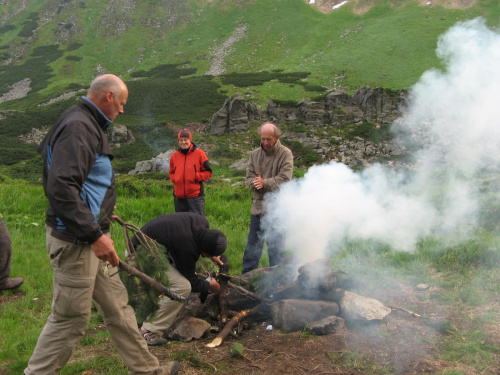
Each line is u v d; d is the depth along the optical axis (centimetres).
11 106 5812
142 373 316
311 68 5934
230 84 5394
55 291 287
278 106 3969
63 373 347
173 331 408
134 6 9738
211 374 339
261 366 346
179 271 402
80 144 265
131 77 7150
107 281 303
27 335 413
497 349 343
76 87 6631
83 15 9556
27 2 10569
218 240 391
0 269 526
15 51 8638
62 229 279
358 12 8562
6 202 966
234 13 9300
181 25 9125
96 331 425
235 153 3366
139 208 998
